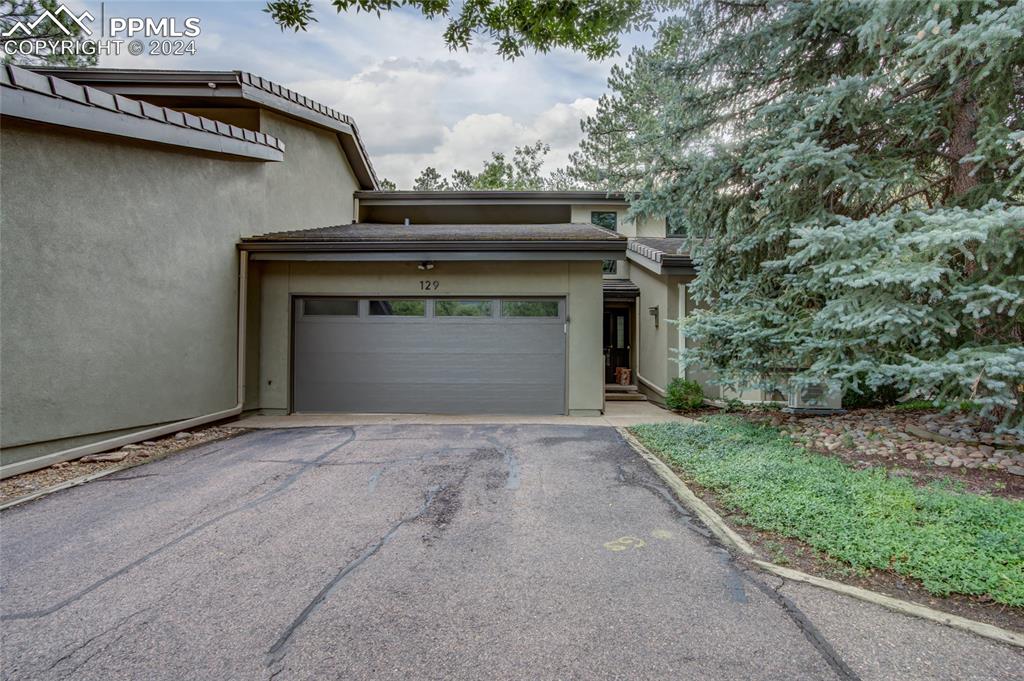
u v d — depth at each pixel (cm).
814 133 540
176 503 431
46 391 541
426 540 354
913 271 428
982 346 454
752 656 227
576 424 788
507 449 614
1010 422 484
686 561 318
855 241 476
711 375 1010
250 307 875
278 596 281
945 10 450
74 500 439
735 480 451
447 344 901
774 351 637
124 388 630
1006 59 451
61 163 554
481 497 443
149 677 216
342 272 899
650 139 739
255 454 595
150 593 285
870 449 545
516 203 1488
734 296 672
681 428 692
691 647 233
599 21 604
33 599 279
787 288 636
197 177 749
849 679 212
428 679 214
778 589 283
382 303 905
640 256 1138
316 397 909
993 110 492
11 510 416
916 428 601
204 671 220
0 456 500
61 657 229
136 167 645
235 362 834
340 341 905
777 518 365
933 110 536
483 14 589
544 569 309
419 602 273
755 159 598
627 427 757
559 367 897
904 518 353
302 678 215
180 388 715
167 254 693
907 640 237
